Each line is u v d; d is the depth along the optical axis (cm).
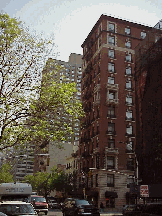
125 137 5694
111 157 5466
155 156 3888
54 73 1959
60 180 6831
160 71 4200
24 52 1858
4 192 1928
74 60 13612
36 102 1852
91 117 6222
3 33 1762
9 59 1806
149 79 4441
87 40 7344
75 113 1933
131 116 5938
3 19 1759
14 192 1945
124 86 6088
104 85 5950
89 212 2108
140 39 6531
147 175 3997
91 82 6550
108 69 6106
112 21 6450
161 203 2019
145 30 6688
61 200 7031
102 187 5206
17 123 1862
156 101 4156
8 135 1861
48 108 1856
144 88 4534
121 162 5472
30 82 1859
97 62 6328
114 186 5294
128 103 5975
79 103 1958
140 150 4303
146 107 4372
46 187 7812
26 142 1925
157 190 2888
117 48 6297
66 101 1883
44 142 1964
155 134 3997
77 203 2228
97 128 5794
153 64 4388
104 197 5172
